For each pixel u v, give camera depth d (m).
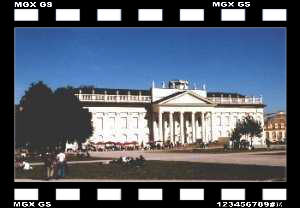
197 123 146.50
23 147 70.38
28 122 70.81
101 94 135.00
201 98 142.00
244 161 48.41
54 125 71.94
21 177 33.62
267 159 51.94
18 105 72.06
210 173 34.03
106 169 40.94
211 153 74.56
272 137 141.75
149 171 37.56
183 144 125.50
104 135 133.62
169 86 145.88
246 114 149.75
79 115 76.00
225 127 147.38
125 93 140.62
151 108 140.62
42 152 68.81
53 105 72.56
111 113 135.50
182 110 140.12
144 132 139.50
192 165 43.75
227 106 148.00
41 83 72.81
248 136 107.94
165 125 142.25
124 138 136.75
